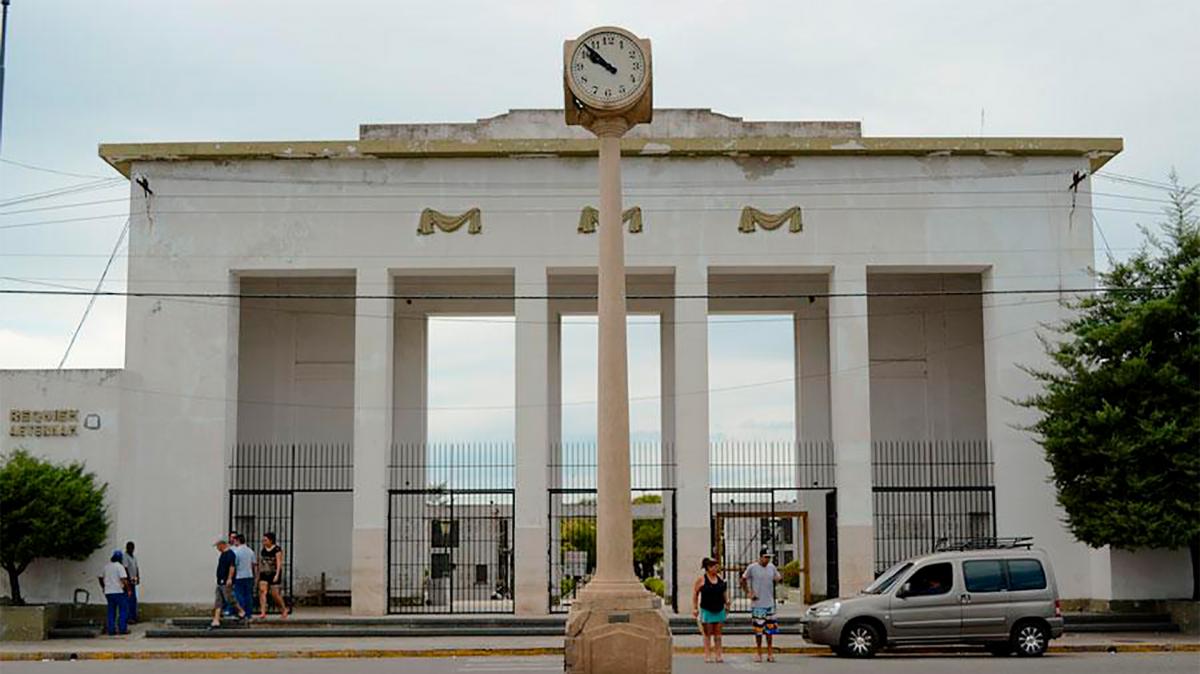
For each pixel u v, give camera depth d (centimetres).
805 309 3581
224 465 3147
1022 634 2414
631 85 1891
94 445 3123
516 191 3216
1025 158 3241
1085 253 3219
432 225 3206
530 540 3103
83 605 3047
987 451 3281
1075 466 2942
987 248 3216
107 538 3097
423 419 3550
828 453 3462
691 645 2609
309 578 3459
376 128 3553
